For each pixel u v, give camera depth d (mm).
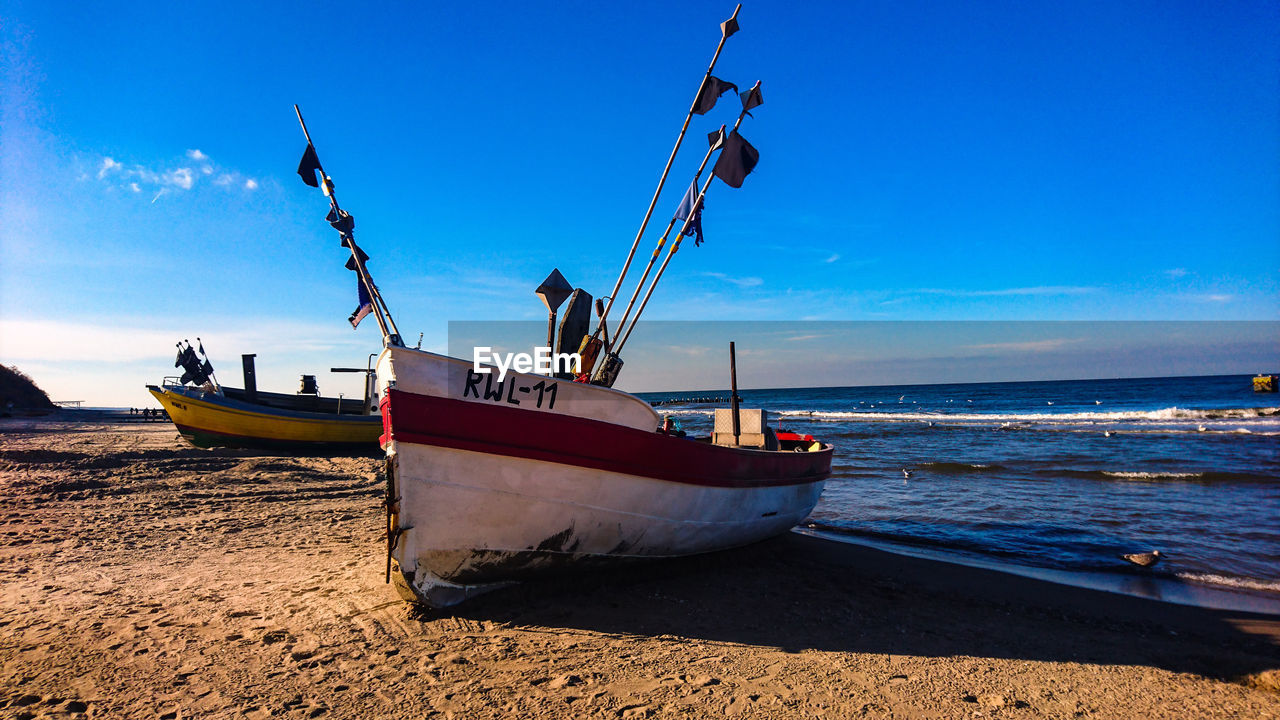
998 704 4586
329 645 5195
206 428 22688
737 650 5496
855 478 18891
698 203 7340
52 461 17812
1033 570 9125
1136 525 11945
